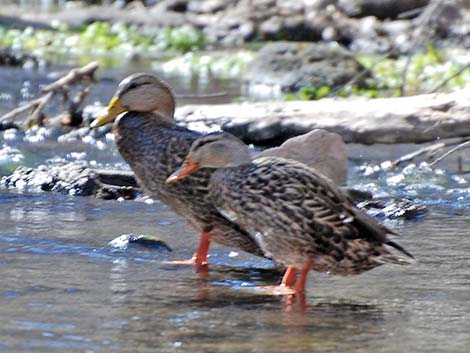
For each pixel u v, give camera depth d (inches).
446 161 695.7
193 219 457.4
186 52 1307.8
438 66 1052.5
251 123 708.7
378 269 441.4
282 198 406.3
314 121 693.9
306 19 1366.9
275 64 1016.2
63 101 780.6
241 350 333.7
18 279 407.8
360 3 1398.9
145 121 477.4
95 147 720.3
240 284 416.8
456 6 1277.1
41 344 335.3
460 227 518.6
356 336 350.6
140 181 478.0
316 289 411.5
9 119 773.9
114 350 331.3
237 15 1430.9
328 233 406.3
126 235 470.6
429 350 338.0
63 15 1478.8
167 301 387.2
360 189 585.9
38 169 598.9
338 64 1002.7
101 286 403.9
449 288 411.5
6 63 1137.4
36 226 496.7
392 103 688.4
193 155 434.3
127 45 1333.7
